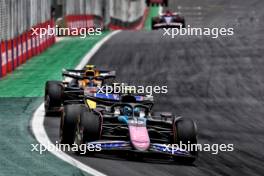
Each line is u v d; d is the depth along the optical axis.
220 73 110.25
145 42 150.38
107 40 155.12
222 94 92.44
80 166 45.19
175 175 45.59
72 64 117.31
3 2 101.31
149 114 55.53
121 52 132.75
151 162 49.62
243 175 47.59
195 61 122.50
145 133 50.72
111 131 53.75
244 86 99.56
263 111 81.19
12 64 108.81
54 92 68.75
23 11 118.19
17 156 48.16
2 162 46.03
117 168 45.78
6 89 89.31
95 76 70.19
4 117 67.19
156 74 107.38
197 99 87.75
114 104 55.00
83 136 49.59
